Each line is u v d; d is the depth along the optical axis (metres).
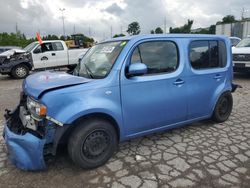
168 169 3.57
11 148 3.36
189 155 3.96
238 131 4.92
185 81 4.38
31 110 3.46
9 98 8.24
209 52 4.86
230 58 5.29
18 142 3.31
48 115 3.20
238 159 3.83
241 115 5.89
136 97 3.81
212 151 4.09
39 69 13.95
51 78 3.72
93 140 3.51
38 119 3.30
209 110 4.97
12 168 3.65
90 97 3.41
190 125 5.23
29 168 3.34
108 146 3.69
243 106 6.64
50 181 3.35
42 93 3.23
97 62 4.04
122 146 4.29
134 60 3.83
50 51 14.23
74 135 3.41
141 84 3.83
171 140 4.51
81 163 3.48
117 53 3.82
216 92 5.00
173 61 4.28
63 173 3.52
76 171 3.57
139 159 3.86
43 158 3.30
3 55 13.25
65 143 3.76
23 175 3.48
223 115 5.36
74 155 3.43
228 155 3.95
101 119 3.58
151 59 4.03
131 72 3.63
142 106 3.89
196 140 4.50
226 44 5.20
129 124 3.83
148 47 4.02
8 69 13.06
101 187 3.21
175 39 4.34
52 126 3.26
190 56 4.50
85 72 4.05
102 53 4.11
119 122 3.69
